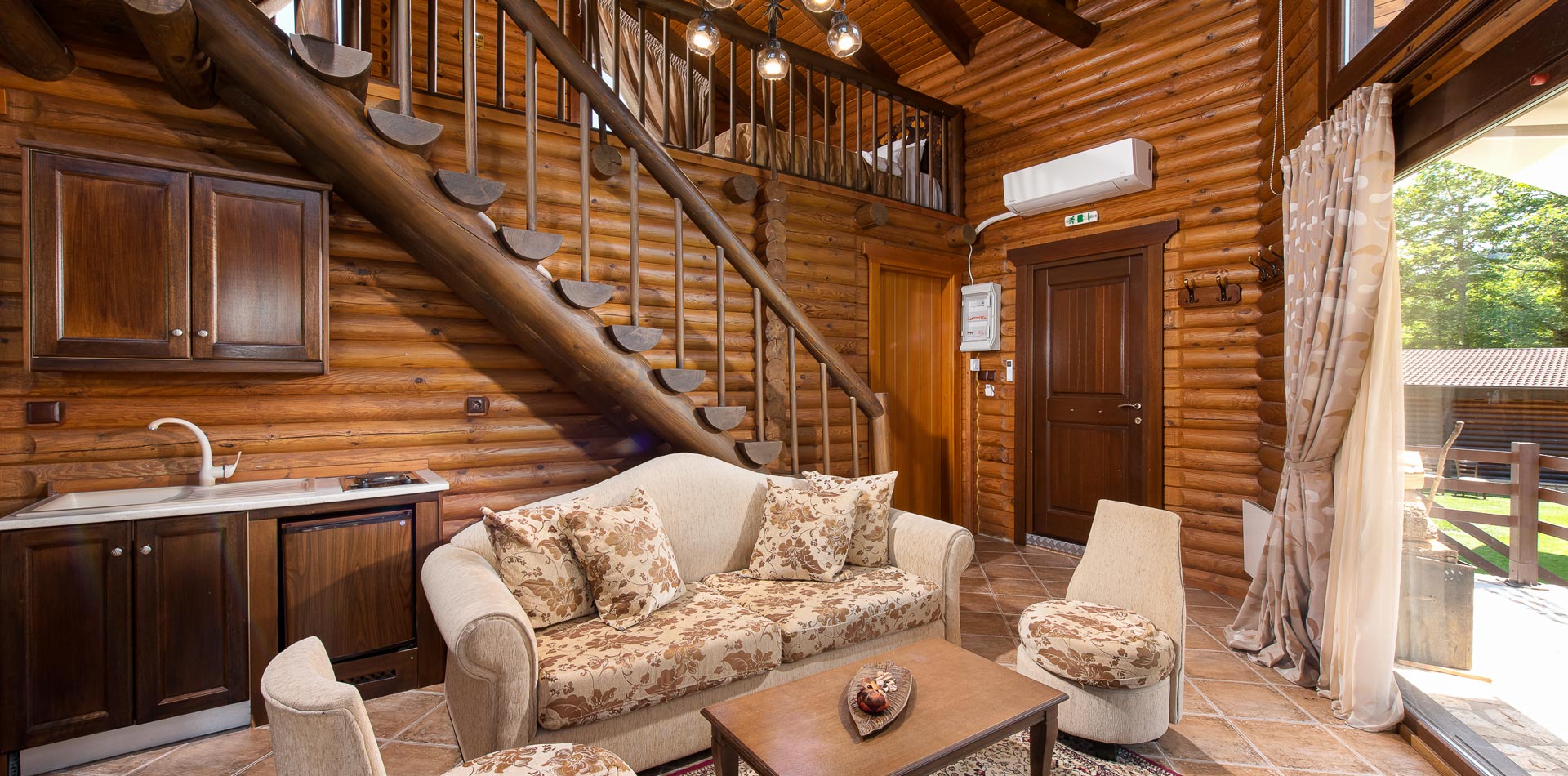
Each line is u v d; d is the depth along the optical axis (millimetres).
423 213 2686
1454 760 2232
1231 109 4156
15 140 2420
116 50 2654
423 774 2281
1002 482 5457
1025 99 5234
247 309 2703
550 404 3629
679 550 3041
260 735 2518
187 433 2805
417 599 2879
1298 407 2854
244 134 2869
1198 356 4285
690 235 4059
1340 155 2643
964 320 5555
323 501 2650
